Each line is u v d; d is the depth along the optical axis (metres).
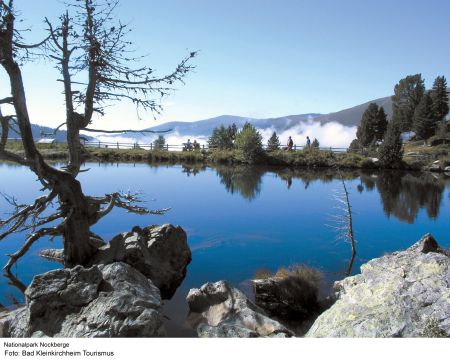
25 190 26.30
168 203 25.33
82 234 11.37
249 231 18.83
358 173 47.03
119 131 11.39
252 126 56.38
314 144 62.72
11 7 8.80
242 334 7.59
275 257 14.90
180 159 56.22
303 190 32.31
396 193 31.92
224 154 55.59
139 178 36.00
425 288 6.97
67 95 10.53
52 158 44.66
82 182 32.22
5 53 8.74
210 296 9.49
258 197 28.52
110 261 11.09
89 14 10.25
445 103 87.56
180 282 12.30
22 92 9.29
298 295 10.20
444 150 60.44
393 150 51.72
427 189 34.53
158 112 11.58
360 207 25.80
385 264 8.30
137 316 7.07
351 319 6.88
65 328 7.04
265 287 10.34
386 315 6.62
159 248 12.66
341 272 13.32
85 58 10.55
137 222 19.89
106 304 7.31
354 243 16.11
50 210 21.27
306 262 14.27
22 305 10.09
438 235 18.97
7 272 11.93
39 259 13.66
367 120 81.56
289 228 19.59
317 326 7.34
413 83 97.00
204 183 34.62
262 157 53.91
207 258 14.66
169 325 8.88
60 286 7.71
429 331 6.11
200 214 22.42
